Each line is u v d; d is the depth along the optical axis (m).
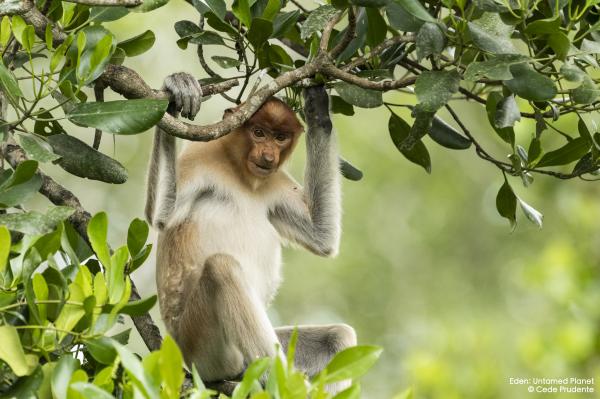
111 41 7.21
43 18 7.87
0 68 7.03
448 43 8.08
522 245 25.66
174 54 23.88
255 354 9.81
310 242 11.26
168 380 5.07
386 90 7.80
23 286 6.10
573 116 17.41
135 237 7.10
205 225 10.77
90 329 5.94
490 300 25.31
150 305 6.09
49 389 5.76
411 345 24.84
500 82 9.14
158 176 9.79
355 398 5.36
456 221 26.77
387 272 26.11
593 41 8.24
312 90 10.34
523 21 7.44
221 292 10.00
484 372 14.94
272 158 10.57
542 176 21.16
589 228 17.48
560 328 14.76
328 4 8.52
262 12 8.97
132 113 7.09
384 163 27.08
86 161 7.81
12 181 6.55
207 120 24.52
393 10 7.91
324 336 11.18
